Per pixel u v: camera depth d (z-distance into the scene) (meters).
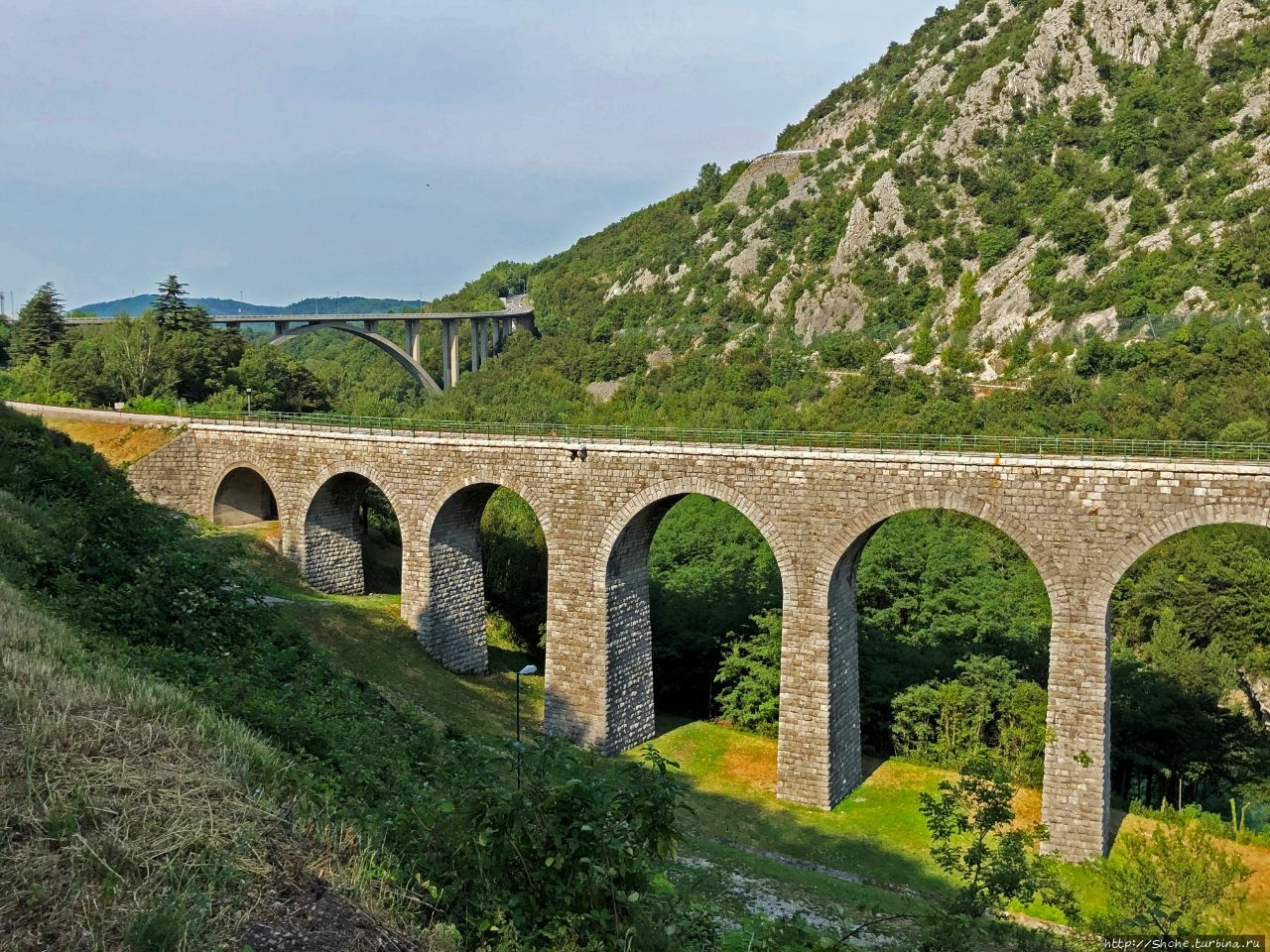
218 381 74.75
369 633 44.66
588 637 39.84
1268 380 58.72
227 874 9.39
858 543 35.75
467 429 48.34
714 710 53.12
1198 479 29.47
